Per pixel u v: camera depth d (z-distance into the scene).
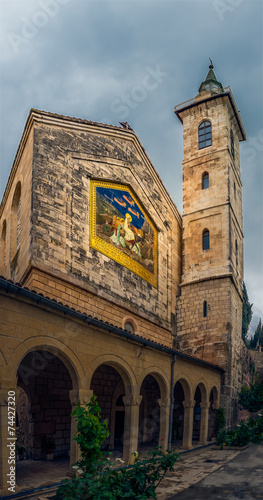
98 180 26.70
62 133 25.09
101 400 24.16
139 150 31.48
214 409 30.09
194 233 37.28
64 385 21.89
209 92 40.78
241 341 37.47
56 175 23.78
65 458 20.34
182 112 41.72
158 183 34.19
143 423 27.53
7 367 12.75
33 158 22.89
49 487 13.99
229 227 35.91
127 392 18.55
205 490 15.02
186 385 24.58
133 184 30.08
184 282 36.12
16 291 12.99
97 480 11.08
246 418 35.41
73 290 22.78
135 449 18.12
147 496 11.78
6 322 12.92
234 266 36.12
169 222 35.75
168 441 21.09
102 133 27.91
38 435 20.19
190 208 38.19
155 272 31.77
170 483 16.12
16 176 27.58
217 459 21.45
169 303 33.78
